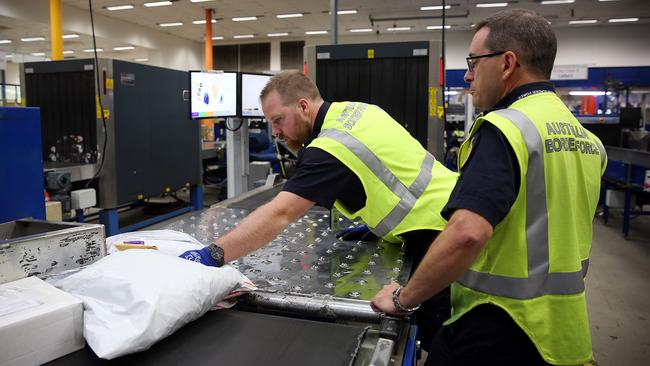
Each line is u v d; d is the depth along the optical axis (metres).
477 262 1.00
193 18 12.82
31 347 0.75
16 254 0.93
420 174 1.37
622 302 3.39
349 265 1.36
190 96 3.30
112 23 12.77
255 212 1.19
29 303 0.80
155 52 14.73
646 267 4.18
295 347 0.85
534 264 0.93
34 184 1.88
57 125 4.20
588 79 9.78
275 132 1.45
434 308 1.44
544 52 0.97
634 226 5.70
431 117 2.54
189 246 1.21
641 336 2.87
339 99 2.65
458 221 0.87
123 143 4.18
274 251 1.49
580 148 0.99
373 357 0.83
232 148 3.68
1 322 0.73
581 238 1.01
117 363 0.79
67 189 3.28
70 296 0.83
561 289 0.93
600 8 11.41
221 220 1.82
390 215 1.35
